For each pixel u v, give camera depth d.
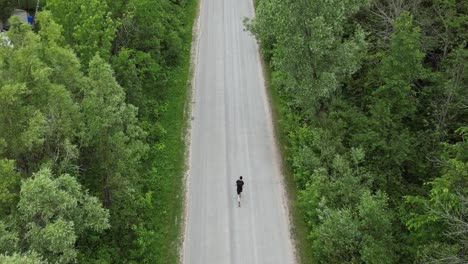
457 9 37.00
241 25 49.31
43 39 25.19
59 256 19.94
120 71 32.69
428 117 32.34
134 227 26.80
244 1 54.16
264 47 43.88
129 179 26.80
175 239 27.61
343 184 26.61
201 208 29.52
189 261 26.41
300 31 30.33
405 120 32.34
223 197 30.25
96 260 24.81
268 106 38.19
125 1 35.91
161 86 39.31
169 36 42.41
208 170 32.22
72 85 25.62
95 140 24.48
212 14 51.28
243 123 36.41
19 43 23.56
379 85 32.78
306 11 29.47
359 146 29.08
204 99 38.94
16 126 21.80
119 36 36.28
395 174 28.72
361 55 33.31
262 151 33.78
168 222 28.59
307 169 30.06
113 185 25.72
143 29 38.25
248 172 32.06
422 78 31.52
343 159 27.92
